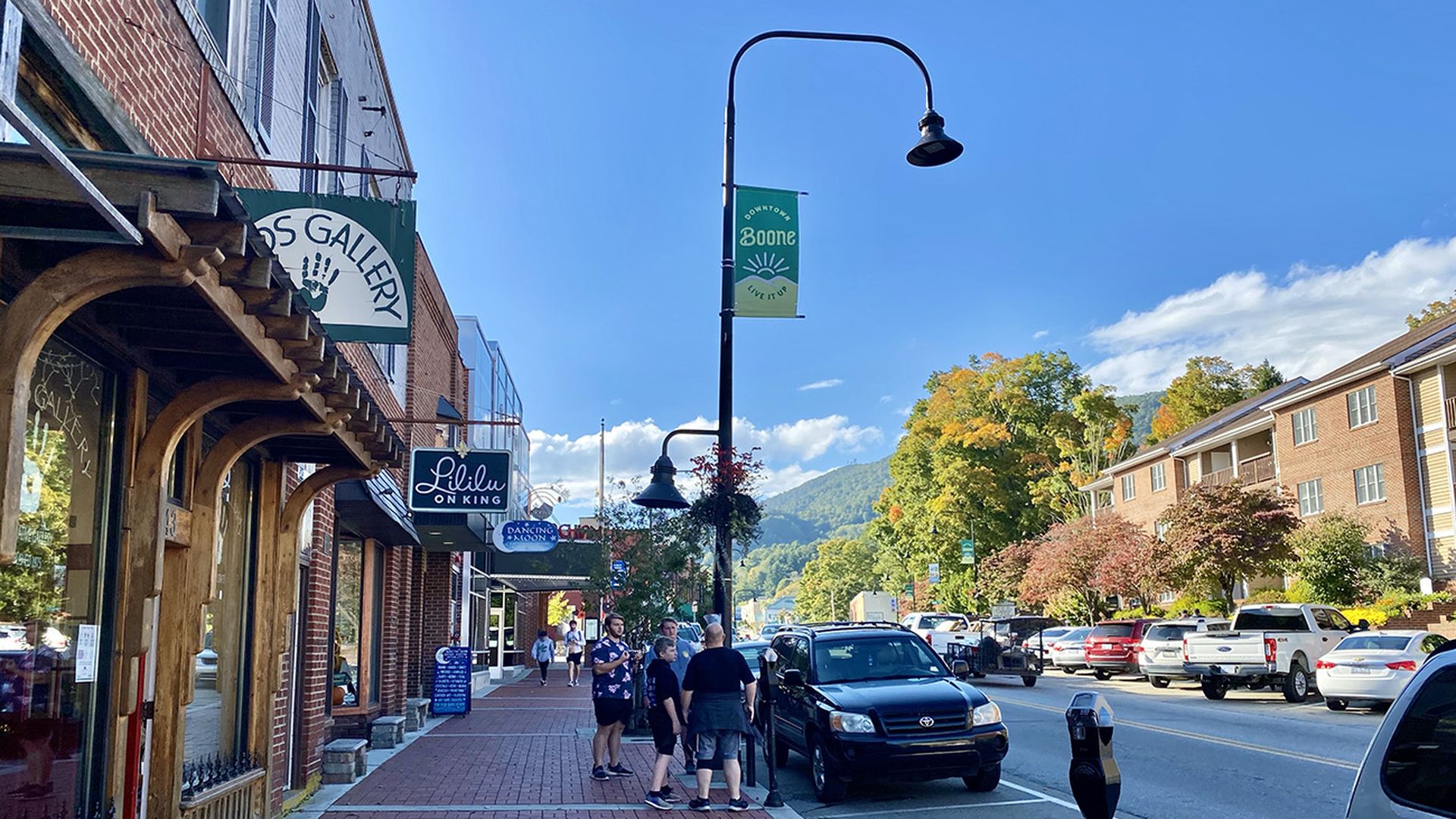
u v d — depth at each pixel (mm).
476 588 32938
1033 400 66000
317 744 11688
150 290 5395
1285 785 11820
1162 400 73125
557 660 55812
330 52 12445
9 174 4191
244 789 8828
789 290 12211
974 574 61031
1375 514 35812
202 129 8023
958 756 11367
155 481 6516
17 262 5094
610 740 12820
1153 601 45062
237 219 4691
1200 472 48406
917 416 70938
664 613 18109
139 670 6574
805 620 138625
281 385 6594
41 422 5707
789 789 12602
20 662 5566
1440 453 33625
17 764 5504
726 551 12789
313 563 11555
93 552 6254
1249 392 69688
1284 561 34969
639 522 18500
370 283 8445
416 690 22234
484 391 29016
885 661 13031
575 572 32188
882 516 74812
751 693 10789
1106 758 4316
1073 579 44375
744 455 12914
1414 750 3404
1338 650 20938
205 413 6883
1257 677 23656
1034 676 29406
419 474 16094
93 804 6215
